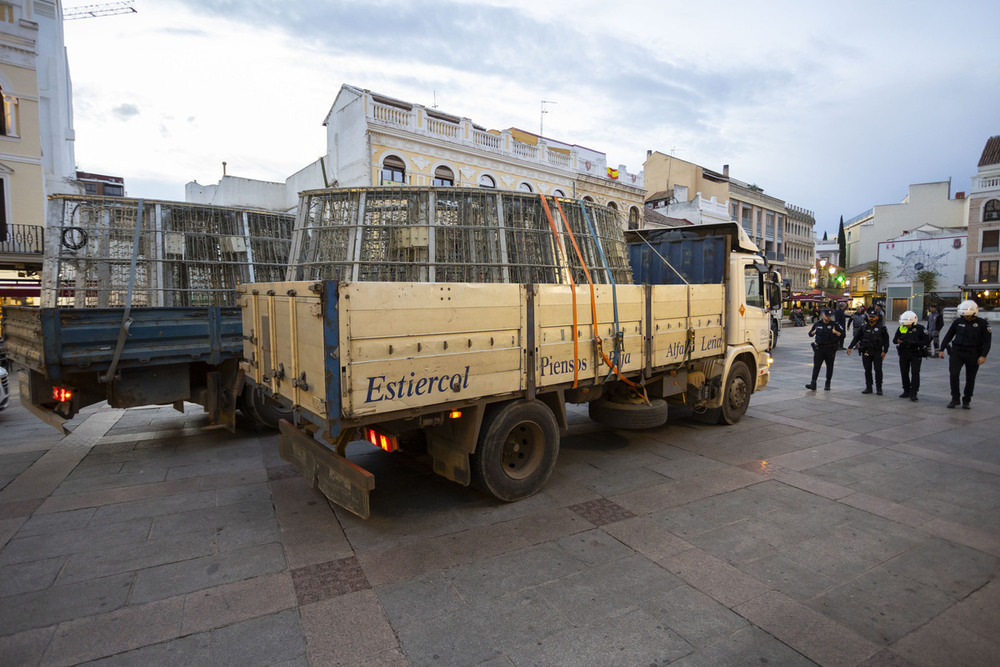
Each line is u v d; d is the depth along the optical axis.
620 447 6.51
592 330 5.06
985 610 3.14
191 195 28.48
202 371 6.74
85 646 2.78
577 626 2.98
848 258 77.00
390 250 5.36
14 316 6.60
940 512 4.54
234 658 2.70
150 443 6.73
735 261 7.26
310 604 3.18
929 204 56.16
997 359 15.59
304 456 4.56
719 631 2.94
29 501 4.75
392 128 18.11
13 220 16.70
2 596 3.24
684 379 6.61
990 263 41.78
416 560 3.72
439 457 4.71
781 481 5.29
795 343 21.78
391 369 3.66
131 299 6.12
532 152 22.61
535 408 4.77
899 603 3.21
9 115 16.59
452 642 2.84
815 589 3.36
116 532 4.13
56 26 19.23
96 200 6.44
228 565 3.63
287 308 4.10
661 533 4.14
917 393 9.63
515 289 4.41
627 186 26.95
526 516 4.46
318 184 21.17
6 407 8.62
